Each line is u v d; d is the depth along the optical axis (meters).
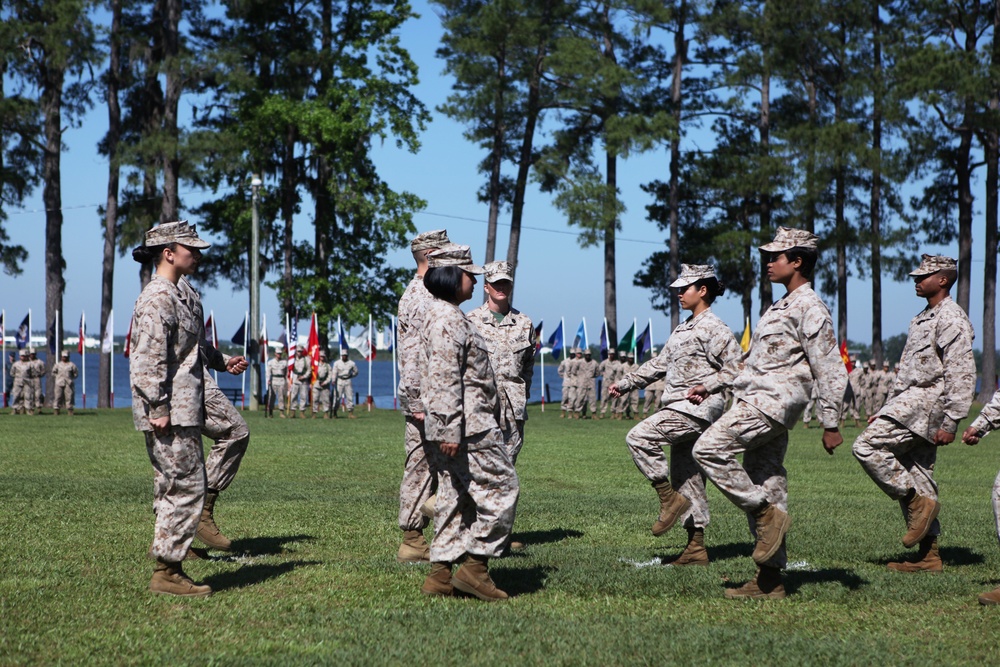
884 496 13.05
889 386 33.12
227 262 44.59
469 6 41.19
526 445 20.70
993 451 21.52
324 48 42.69
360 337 44.16
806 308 6.64
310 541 8.53
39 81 38.44
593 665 5.07
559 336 41.31
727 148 46.09
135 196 42.12
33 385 32.19
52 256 38.66
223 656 5.09
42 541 8.05
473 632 5.59
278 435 21.95
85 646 5.27
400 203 43.31
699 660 5.16
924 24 41.94
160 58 39.41
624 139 40.25
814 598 6.64
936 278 8.05
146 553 7.67
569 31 42.50
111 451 17.36
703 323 8.07
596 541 8.91
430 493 7.78
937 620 6.05
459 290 6.46
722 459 6.54
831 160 40.84
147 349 6.30
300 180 44.41
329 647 5.30
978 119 37.72
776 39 42.12
